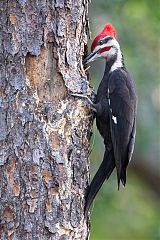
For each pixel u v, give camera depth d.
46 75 11.43
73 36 11.69
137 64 20.19
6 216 11.23
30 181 11.23
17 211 11.20
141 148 20.73
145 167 22.39
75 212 11.54
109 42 13.07
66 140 11.49
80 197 11.64
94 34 18.67
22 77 11.31
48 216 11.27
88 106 11.88
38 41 11.38
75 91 11.65
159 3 19.64
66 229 11.42
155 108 20.75
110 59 13.12
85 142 11.79
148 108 20.56
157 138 21.03
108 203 19.47
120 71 13.00
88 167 11.88
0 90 11.34
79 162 11.65
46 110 11.38
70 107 11.56
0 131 11.30
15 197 11.21
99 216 20.70
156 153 21.83
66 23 11.58
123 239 22.08
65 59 11.60
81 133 11.71
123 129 12.70
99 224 21.17
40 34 11.38
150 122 20.64
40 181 11.24
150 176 22.67
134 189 22.97
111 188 19.00
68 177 11.46
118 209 21.67
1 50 11.36
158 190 23.06
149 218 22.97
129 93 12.88
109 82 12.86
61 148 11.41
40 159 11.27
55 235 11.33
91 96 12.41
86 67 12.22
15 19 11.35
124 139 12.70
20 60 11.32
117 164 12.42
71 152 11.53
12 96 11.30
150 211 23.23
